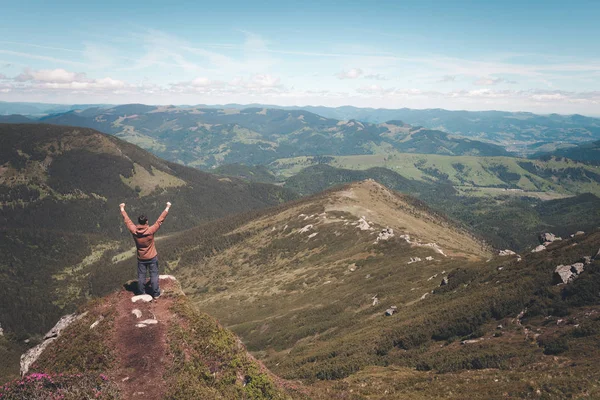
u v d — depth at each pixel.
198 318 17.67
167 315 17.20
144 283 18.48
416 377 31.36
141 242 17.64
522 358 30.19
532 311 38.62
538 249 60.97
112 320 16.16
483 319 42.06
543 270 46.78
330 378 40.78
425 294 68.12
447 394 25.44
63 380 12.86
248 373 16.62
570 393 21.27
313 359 53.00
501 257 64.56
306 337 76.00
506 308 41.62
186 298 19.02
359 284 97.50
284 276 146.25
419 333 44.91
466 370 31.58
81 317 17.20
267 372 19.12
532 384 23.42
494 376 27.27
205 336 16.77
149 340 15.31
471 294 52.19
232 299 135.50
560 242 56.88
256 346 81.81
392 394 27.03
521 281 45.81
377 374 35.25
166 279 20.38
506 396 22.83
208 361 15.61
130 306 17.31
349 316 76.94
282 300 115.12
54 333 18.00
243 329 96.56
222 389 14.66
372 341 49.81
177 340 15.52
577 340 29.91
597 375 22.86
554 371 25.33
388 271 96.81
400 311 64.38
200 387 13.69
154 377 13.61
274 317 98.25
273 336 83.31
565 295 38.19
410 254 110.62
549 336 32.41
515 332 36.62
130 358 14.29
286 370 52.78
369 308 76.25
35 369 15.20
